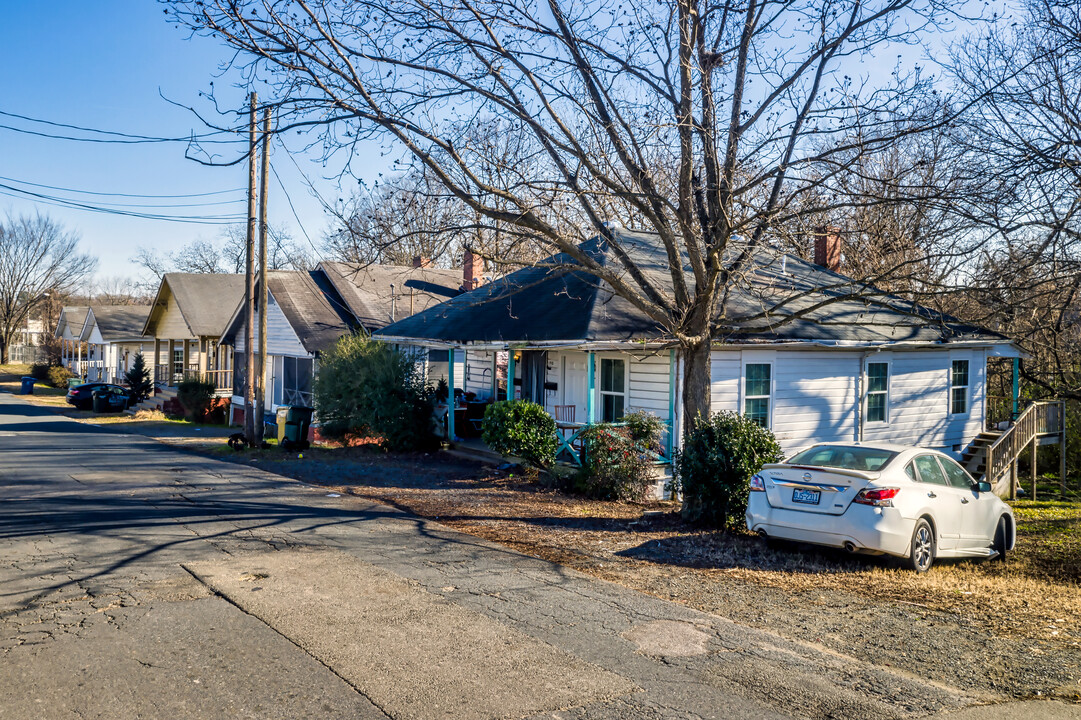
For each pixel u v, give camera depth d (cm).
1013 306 1060
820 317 1827
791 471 949
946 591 823
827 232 1161
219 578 800
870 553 902
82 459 1919
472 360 2372
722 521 1158
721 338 1272
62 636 625
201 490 1415
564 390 1950
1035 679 558
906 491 920
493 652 598
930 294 1129
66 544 952
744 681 547
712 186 1188
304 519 1140
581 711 495
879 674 563
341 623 663
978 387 2209
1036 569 1038
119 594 742
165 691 520
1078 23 1201
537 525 1151
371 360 2059
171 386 4238
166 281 4100
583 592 779
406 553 936
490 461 1797
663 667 572
